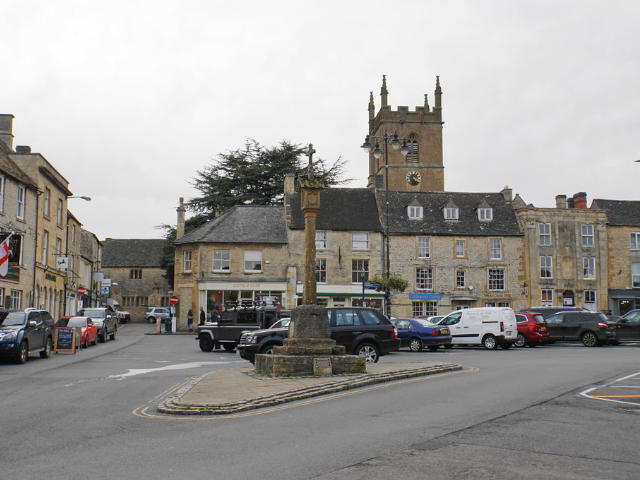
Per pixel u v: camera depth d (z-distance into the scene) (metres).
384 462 7.16
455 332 30.00
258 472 6.79
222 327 27.97
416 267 49.50
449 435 8.62
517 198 51.91
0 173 31.36
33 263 36.19
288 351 16.11
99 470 6.96
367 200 51.50
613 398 12.01
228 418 10.38
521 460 7.25
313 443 8.20
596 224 51.75
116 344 33.38
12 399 12.66
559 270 50.75
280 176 61.28
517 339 30.00
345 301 48.25
